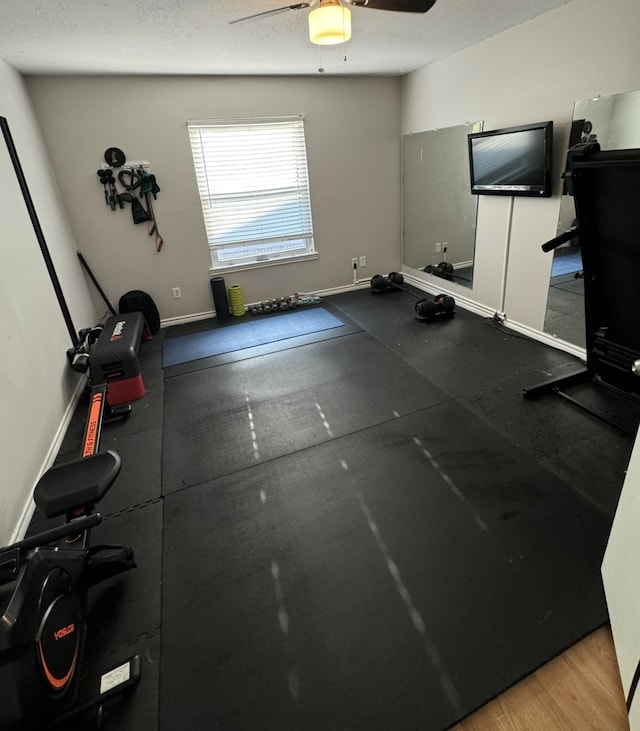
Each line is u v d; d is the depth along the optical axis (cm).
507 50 310
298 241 475
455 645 133
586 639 132
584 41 254
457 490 195
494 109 336
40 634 108
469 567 158
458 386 284
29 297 254
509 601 145
